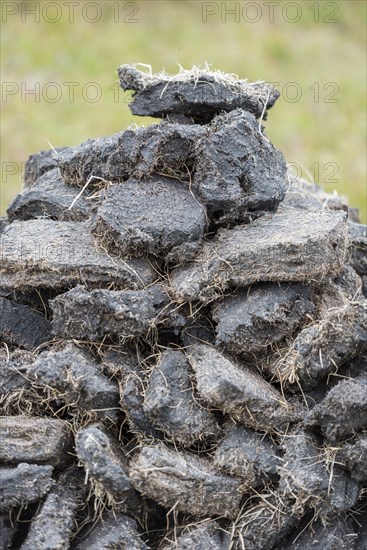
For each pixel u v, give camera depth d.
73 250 4.20
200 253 4.16
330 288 4.30
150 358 4.07
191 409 3.81
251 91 4.80
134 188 4.33
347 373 4.02
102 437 3.59
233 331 3.95
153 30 15.11
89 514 3.75
